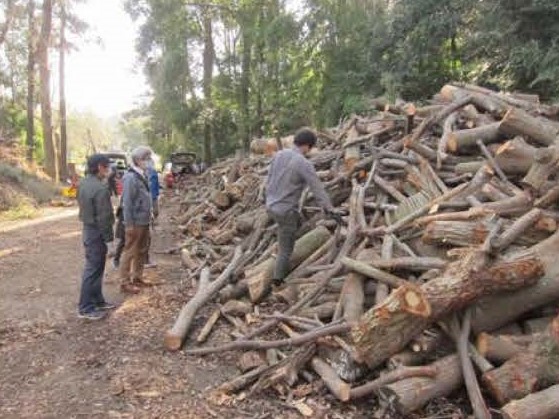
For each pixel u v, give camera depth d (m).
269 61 26.69
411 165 7.11
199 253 9.11
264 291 6.32
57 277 8.48
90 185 6.28
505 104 7.75
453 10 16.56
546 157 5.34
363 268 5.27
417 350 4.38
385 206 6.73
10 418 4.16
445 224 5.12
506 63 14.80
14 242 11.62
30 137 31.58
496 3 14.28
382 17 20.86
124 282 7.32
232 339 5.63
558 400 3.68
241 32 29.06
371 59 19.70
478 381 4.32
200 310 6.40
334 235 6.59
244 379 4.63
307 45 24.61
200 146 32.66
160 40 31.83
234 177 12.76
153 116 39.59
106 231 6.32
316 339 4.82
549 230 4.93
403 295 4.20
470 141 6.88
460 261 4.41
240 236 9.01
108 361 5.15
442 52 18.47
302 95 25.38
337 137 9.54
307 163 6.17
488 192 5.88
